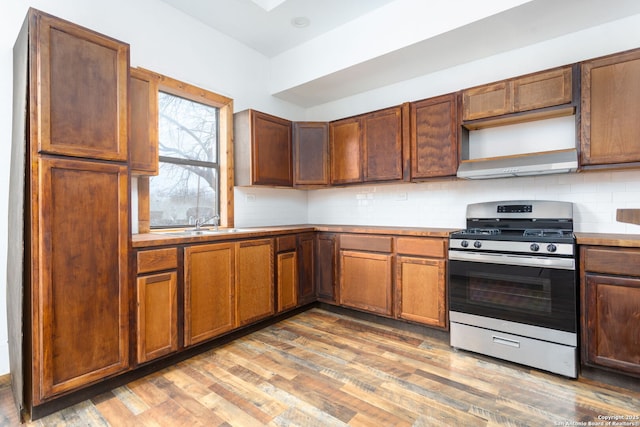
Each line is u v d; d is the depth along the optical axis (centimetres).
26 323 167
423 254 271
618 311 192
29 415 168
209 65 318
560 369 207
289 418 167
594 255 199
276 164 343
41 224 163
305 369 218
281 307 305
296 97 394
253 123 322
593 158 220
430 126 293
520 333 221
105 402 181
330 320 315
